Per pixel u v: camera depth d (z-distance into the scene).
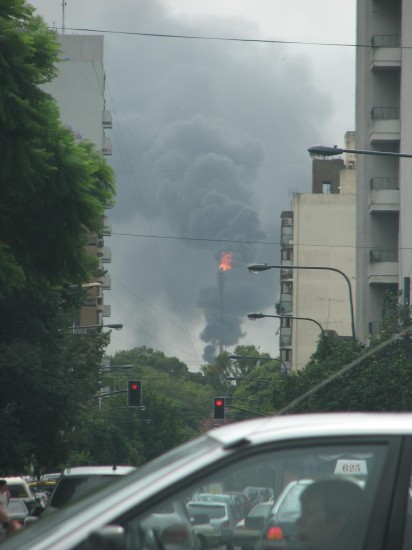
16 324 55.53
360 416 6.56
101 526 5.90
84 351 59.19
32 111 26.38
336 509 6.25
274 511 6.33
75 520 5.95
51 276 28.72
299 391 62.75
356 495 6.23
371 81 81.69
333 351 62.81
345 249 153.25
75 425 59.38
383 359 52.25
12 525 8.30
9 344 55.16
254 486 6.13
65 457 59.47
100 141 149.75
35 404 55.50
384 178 80.88
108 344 63.59
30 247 28.23
